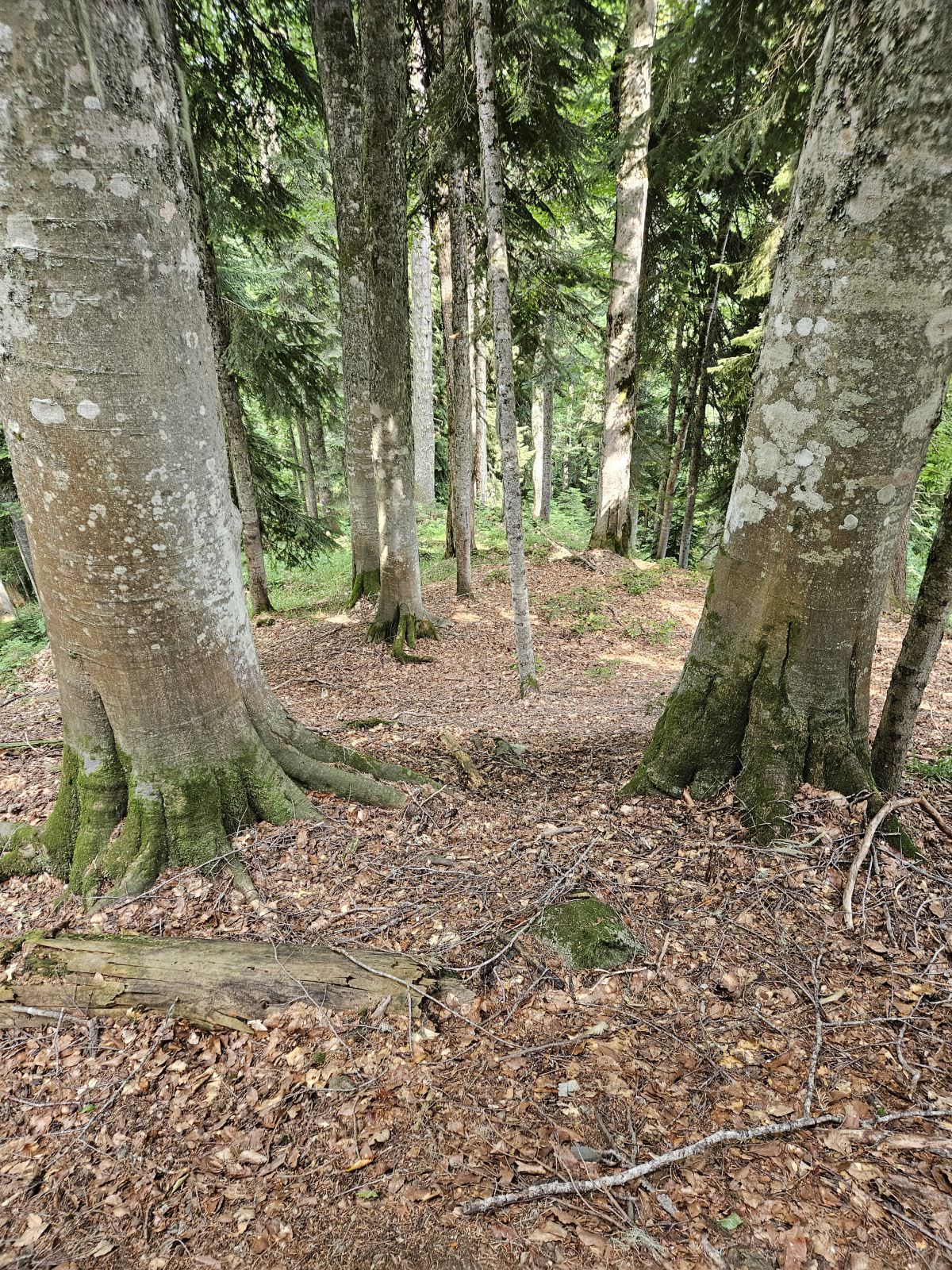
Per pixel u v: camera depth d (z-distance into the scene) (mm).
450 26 6902
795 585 3248
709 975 2684
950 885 2963
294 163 12000
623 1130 2107
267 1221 1940
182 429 2943
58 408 2637
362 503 10156
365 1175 2037
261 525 11750
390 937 2941
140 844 3227
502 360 5773
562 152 7762
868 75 2482
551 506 24766
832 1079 2232
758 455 3252
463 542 11070
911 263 2590
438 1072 2354
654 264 13031
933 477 13555
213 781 3373
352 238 8867
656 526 21938
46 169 2375
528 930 2939
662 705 5777
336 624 9797
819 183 2742
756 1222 1806
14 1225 2004
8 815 3799
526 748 4934
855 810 3270
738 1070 2293
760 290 10148
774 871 3119
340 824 3643
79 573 2893
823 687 3344
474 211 8555
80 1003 2703
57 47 2273
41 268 2469
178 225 2789
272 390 9562
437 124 6855
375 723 5605
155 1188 2078
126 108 2482
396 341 7805
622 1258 1739
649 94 10422
